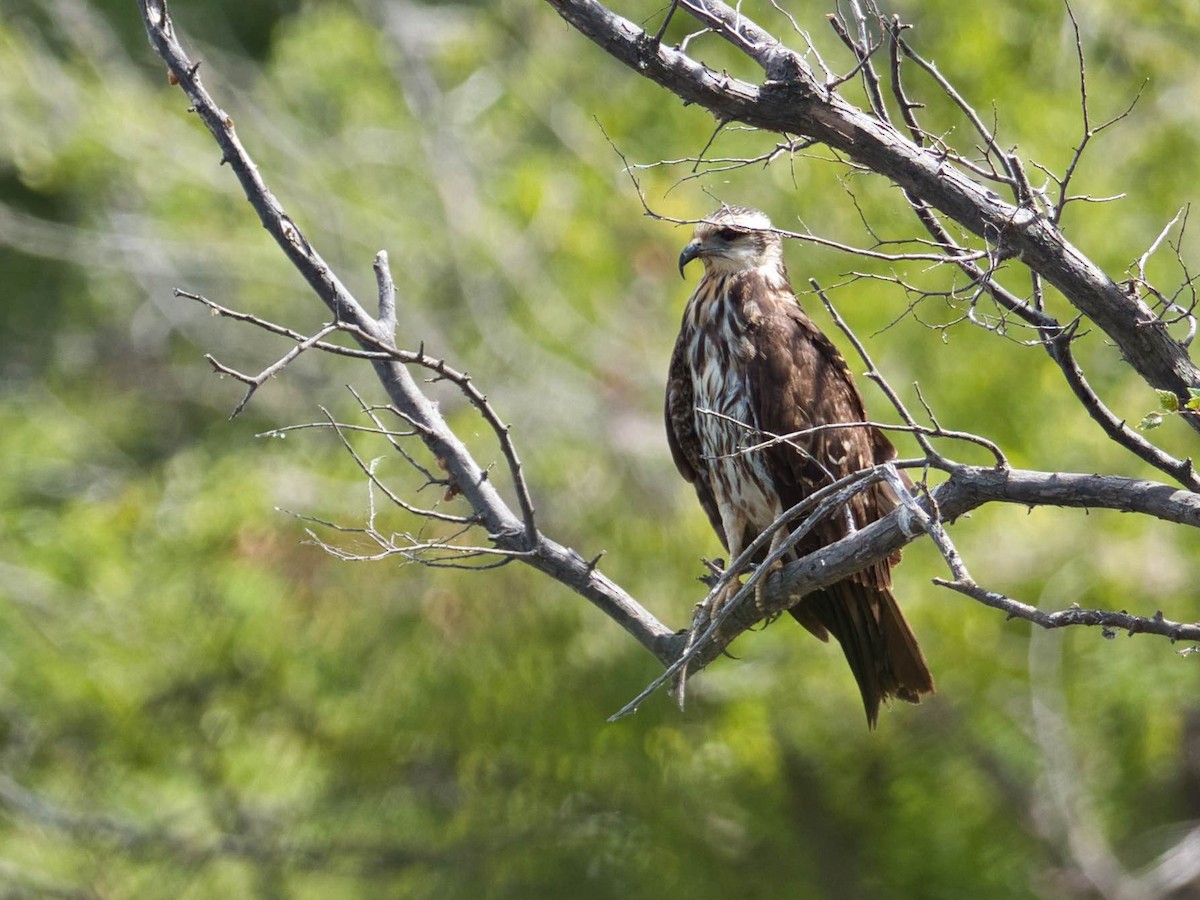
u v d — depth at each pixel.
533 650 13.31
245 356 18.42
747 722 13.37
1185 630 5.92
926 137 7.28
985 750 14.34
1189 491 6.36
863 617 8.73
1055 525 13.34
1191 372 6.80
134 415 19.47
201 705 15.09
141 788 15.93
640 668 13.21
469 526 7.71
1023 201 6.77
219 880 15.35
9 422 18.67
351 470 14.11
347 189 17.56
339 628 13.66
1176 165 13.72
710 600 7.84
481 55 17.08
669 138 14.98
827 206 13.01
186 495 15.70
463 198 16.84
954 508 6.61
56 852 15.67
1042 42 13.70
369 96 17.75
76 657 15.30
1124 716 14.43
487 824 14.05
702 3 7.28
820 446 9.20
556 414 14.81
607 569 13.47
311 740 14.76
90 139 17.61
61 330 20.72
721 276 9.58
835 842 13.99
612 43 6.77
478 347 15.97
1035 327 7.02
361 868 14.76
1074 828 14.11
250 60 20.33
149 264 18.83
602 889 13.56
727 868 13.64
